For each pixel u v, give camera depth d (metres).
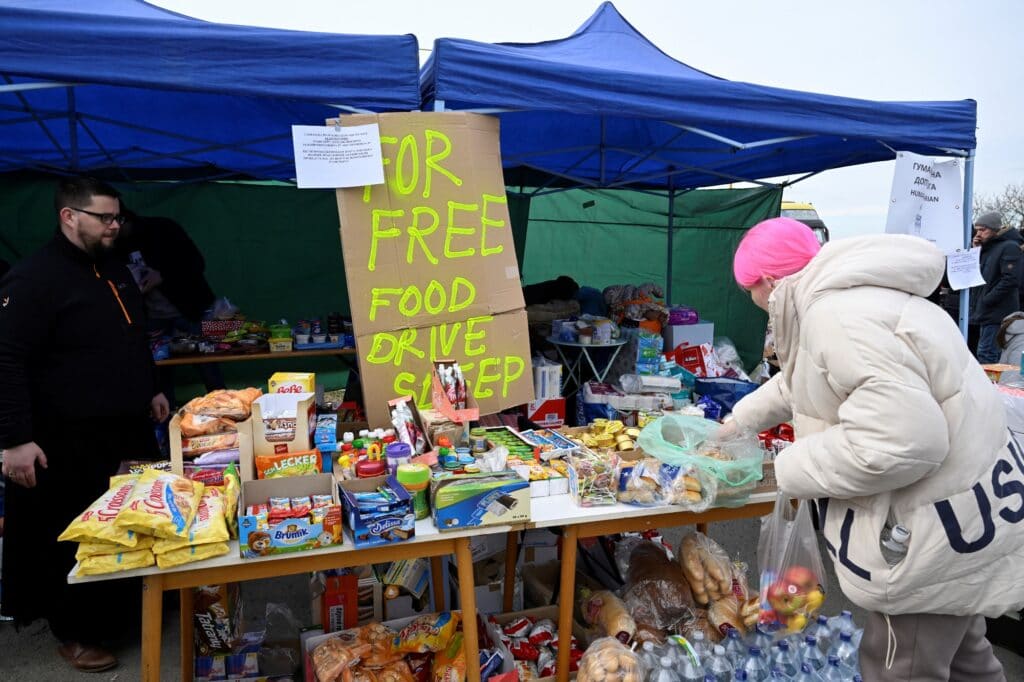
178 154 4.68
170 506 1.75
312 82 2.32
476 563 2.98
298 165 2.41
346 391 5.39
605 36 3.99
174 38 2.11
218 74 2.18
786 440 2.79
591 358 4.95
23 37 1.95
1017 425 2.68
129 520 1.65
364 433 2.29
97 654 2.75
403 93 2.46
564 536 2.15
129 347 2.71
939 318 1.61
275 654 2.54
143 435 2.86
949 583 1.60
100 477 2.66
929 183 3.63
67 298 2.50
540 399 3.69
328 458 2.20
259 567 1.80
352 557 1.87
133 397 2.72
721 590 2.50
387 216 2.59
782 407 2.23
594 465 2.20
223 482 2.04
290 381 2.41
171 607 3.20
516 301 2.82
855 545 1.69
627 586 2.67
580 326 4.52
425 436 2.33
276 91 2.27
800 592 2.18
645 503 2.19
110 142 4.83
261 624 3.17
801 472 1.69
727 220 7.51
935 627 1.68
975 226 6.36
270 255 6.36
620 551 2.85
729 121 2.95
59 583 2.67
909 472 1.51
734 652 2.29
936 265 1.60
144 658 1.73
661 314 5.12
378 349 2.61
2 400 2.34
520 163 4.87
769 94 3.01
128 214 4.84
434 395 2.47
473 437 2.38
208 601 2.40
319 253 6.51
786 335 1.76
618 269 7.93
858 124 3.27
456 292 2.71
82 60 2.02
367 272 2.58
